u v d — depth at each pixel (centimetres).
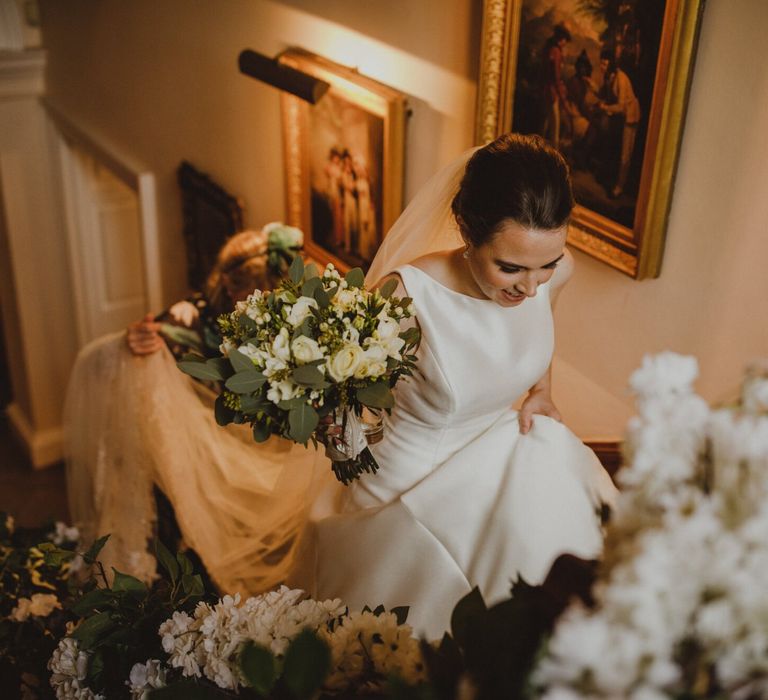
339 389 193
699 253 275
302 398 185
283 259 390
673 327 292
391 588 232
